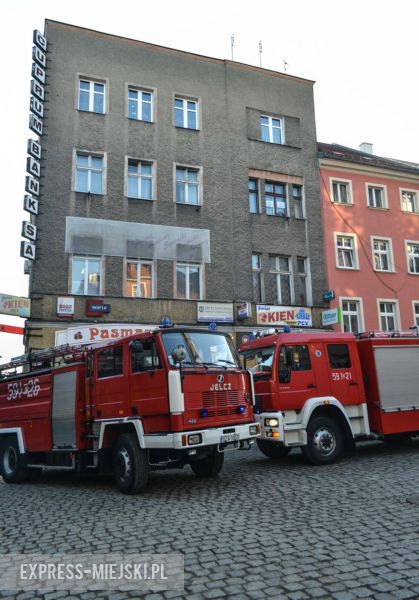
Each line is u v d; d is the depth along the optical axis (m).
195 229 21.42
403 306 25.16
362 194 25.61
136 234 20.31
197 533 5.50
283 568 4.36
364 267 24.73
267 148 23.94
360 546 4.84
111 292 19.53
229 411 8.09
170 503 7.13
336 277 23.94
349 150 30.36
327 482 8.10
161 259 20.58
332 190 25.06
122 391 8.38
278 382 9.90
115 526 5.99
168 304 20.17
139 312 19.66
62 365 9.86
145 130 21.58
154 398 7.78
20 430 10.62
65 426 9.39
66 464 9.45
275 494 7.38
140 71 22.12
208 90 23.31
